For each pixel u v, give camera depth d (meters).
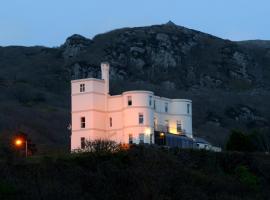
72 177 189.50
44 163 194.38
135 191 190.38
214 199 198.00
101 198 185.75
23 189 177.88
